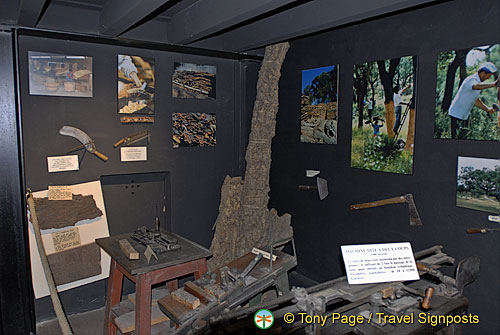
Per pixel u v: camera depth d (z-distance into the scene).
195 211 3.81
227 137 3.94
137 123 3.40
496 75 2.21
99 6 2.83
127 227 3.50
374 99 2.92
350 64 3.10
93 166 3.22
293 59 3.63
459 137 2.41
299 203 3.69
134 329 2.49
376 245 1.98
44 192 3.01
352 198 3.17
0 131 2.66
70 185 3.12
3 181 2.70
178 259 2.51
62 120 3.05
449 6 2.44
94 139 3.20
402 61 2.71
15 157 2.72
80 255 3.15
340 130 3.22
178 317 1.99
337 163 3.28
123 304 2.80
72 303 3.23
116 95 3.27
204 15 2.71
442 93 2.49
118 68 3.27
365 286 1.98
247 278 2.31
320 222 3.48
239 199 3.86
